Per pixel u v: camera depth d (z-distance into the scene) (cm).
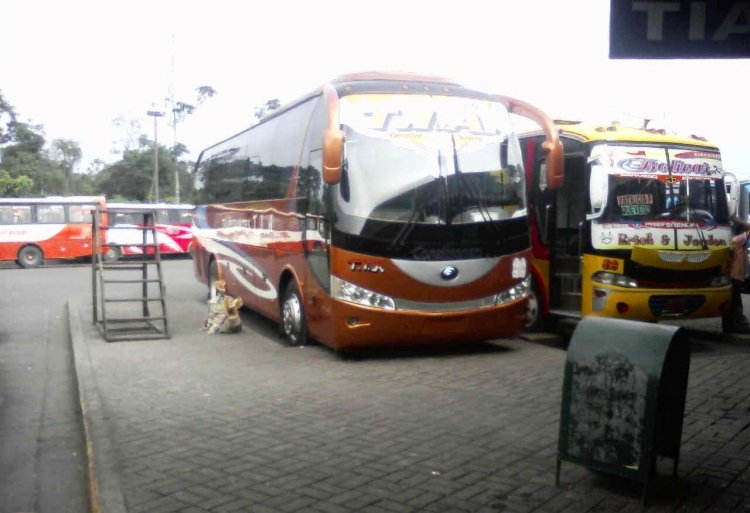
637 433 462
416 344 941
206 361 978
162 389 824
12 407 841
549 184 973
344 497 502
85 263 3534
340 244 909
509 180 980
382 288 909
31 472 627
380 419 687
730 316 1205
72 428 757
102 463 579
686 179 1096
